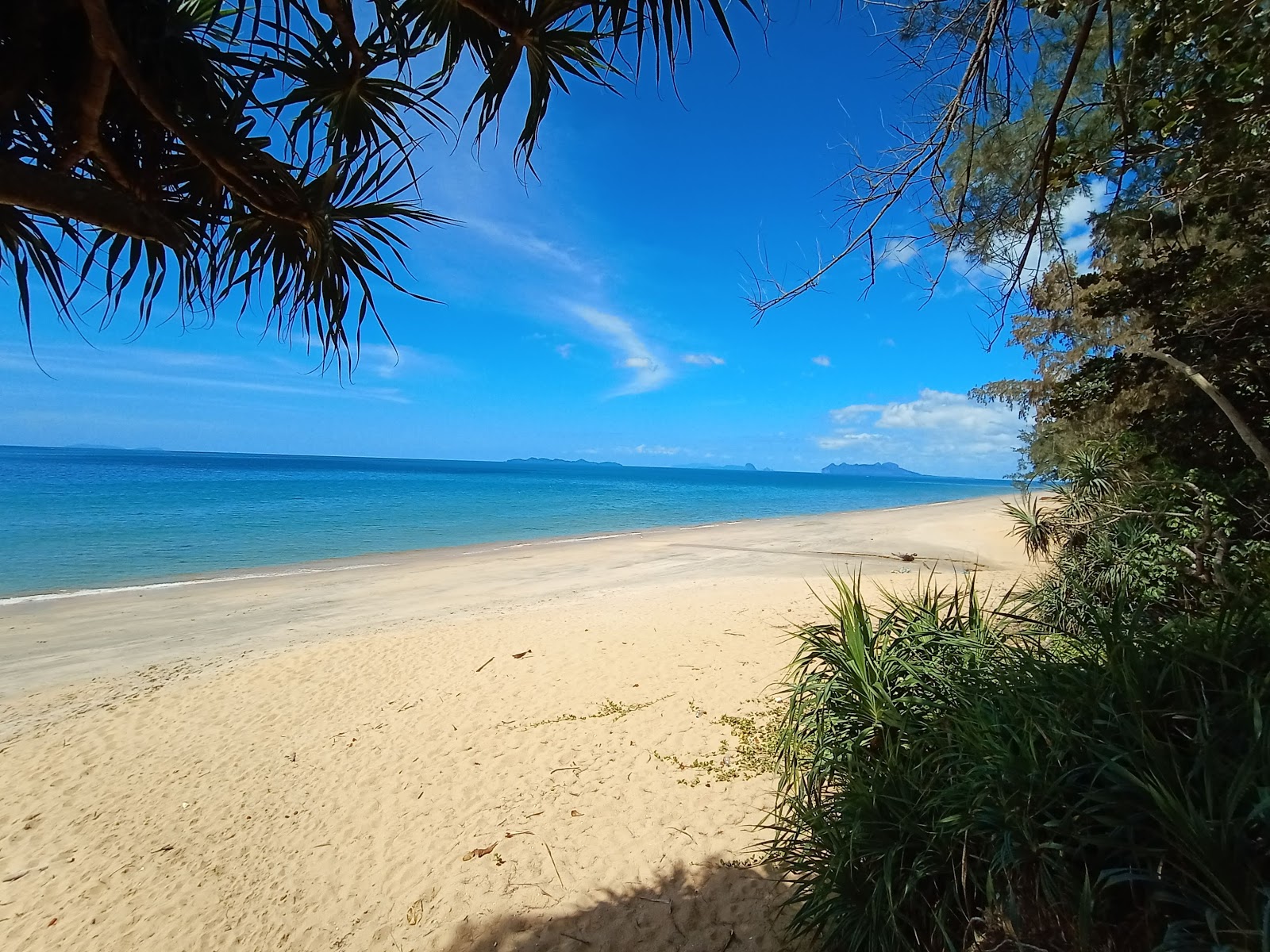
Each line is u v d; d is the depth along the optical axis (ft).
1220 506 15.34
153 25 5.72
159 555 57.88
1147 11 10.36
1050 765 6.13
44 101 5.73
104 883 12.77
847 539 63.77
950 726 8.06
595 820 13.16
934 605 10.93
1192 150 11.18
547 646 26.61
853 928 7.47
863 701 9.39
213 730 19.98
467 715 19.92
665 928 9.71
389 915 11.10
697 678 21.59
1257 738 4.99
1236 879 4.54
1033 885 5.86
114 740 19.43
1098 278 16.74
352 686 23.24
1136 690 6.10
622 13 5.83
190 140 6.04
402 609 36.22
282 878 12.51
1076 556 18.38
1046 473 36.73
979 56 7.81
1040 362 35.78
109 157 6.18
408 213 7.84
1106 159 11.35
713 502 151.94
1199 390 16.42
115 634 31.35
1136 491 17.51
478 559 55.93
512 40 6.77
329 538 71.56
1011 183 10.75
